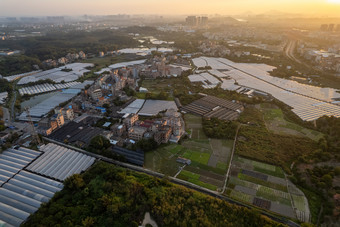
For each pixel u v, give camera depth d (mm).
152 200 162625
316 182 180375
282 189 179125
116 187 176625
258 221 147250
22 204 161750
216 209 156375
